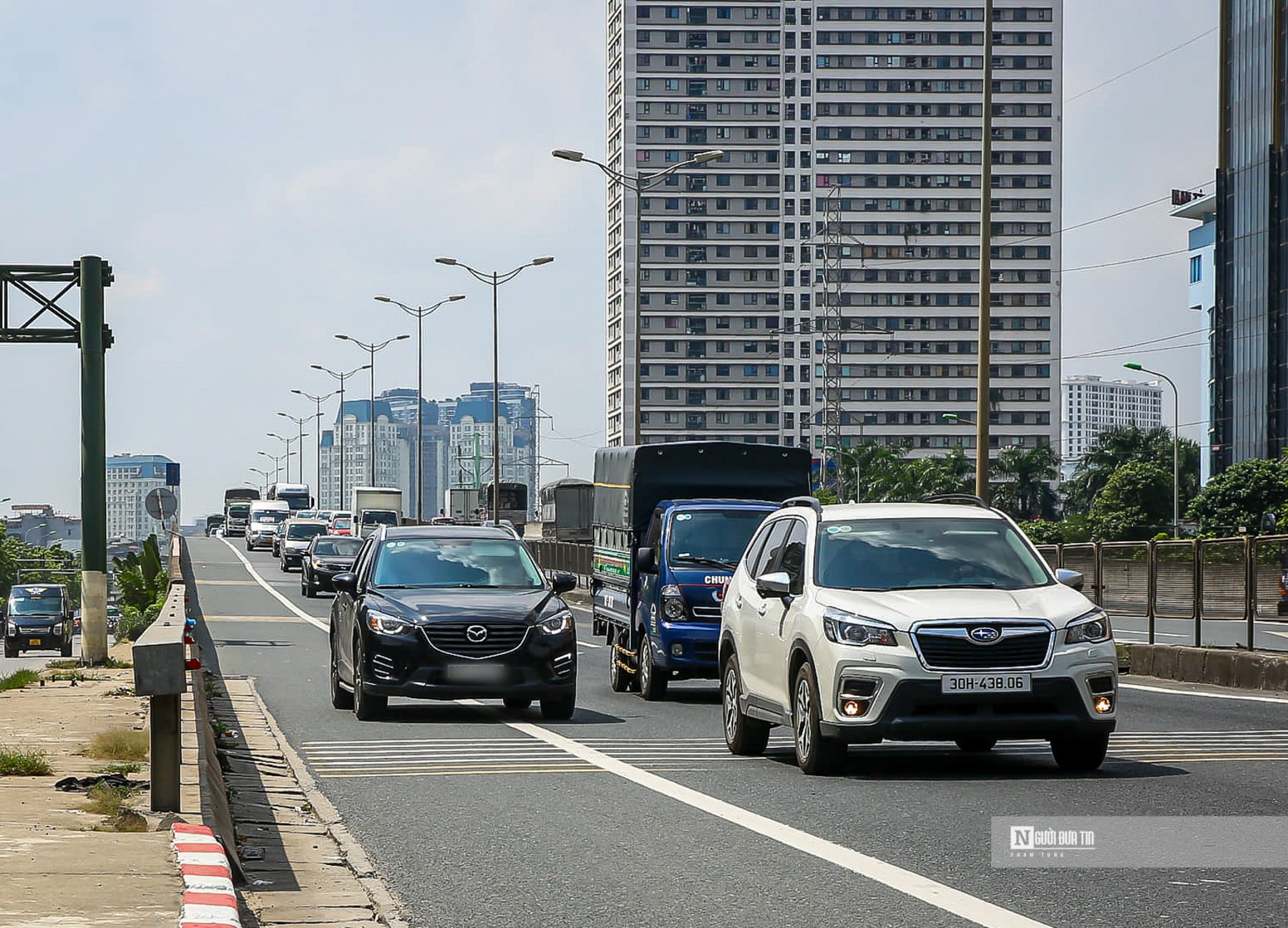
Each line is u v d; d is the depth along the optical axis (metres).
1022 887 8.84
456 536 21.53
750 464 26.97
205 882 7.71
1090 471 164.38
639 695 25.19
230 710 21.45
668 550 24.00
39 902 7.21
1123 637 35.75
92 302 32.22
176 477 53.84
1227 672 26.22
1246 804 11.95
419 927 8.04
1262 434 124.56
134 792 11.55
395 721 19.75
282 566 84.12
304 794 13.09
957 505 15.81
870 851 10.05
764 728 15.95
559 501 71.81
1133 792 12.66
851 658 13.49
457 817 11.79
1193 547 28.62
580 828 11.18
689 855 10.03
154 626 11.30
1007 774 13.94
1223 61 131.00
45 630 74.19
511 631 19.41
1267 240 123.81
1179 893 8.66
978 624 13.38
